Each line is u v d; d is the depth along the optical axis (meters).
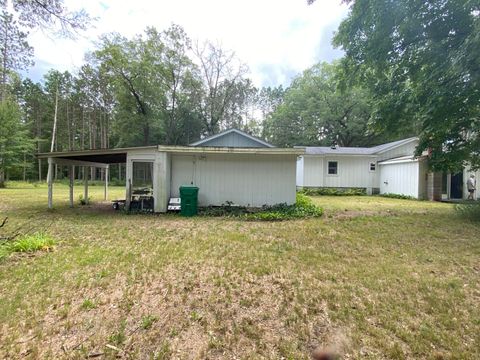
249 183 10.59
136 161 10.12
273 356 2.24
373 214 9.78
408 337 2.46
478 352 2.28
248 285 3.58
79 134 37.94
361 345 2.37
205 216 9.42
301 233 6.66
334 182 20.09
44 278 3.72
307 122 31.70
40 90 35.47
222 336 2.51
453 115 8.13
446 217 8.91
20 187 24.27
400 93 9.23
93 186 28.66
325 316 2.83
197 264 4.36
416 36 8.08
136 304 3.06
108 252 4.96
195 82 29.62
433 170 9.88
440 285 3.59
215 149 9.77
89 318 2.78
